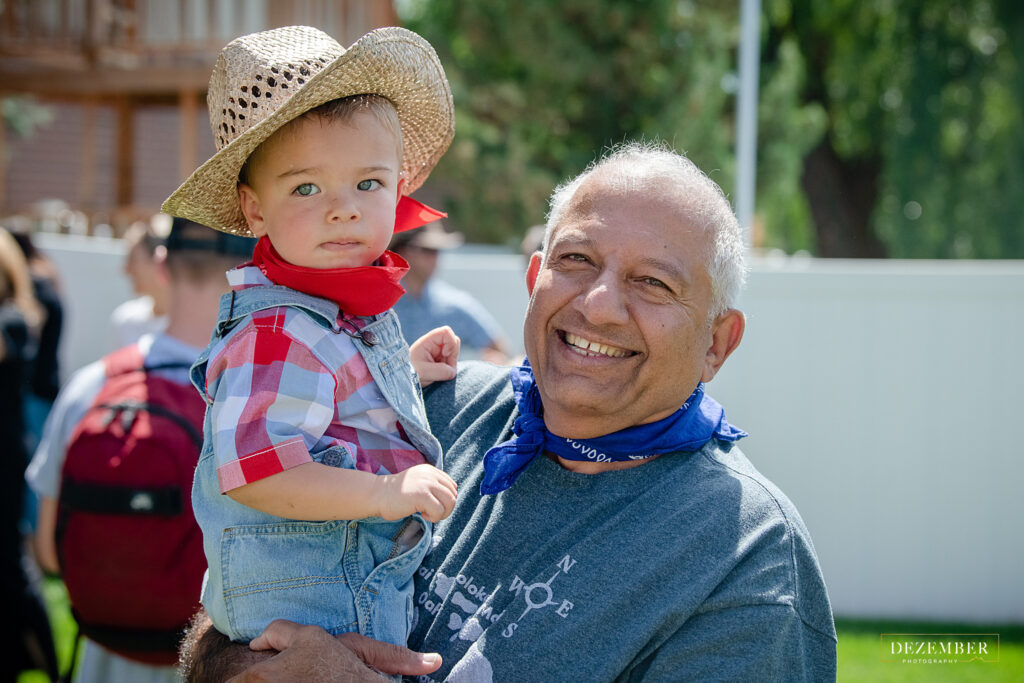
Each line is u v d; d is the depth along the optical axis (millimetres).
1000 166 15625
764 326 5328
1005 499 5145
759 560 1555
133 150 11297
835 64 17016
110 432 2463
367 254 1589
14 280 4035
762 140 13195
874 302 5223
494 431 1940
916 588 5254
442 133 1868
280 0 10273
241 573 1549
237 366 1505
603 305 1593
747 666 1483
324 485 1444
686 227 1646
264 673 1463
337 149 1532
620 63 11867
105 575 2418
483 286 6035
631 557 1598
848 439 5289
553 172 12445
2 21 11016
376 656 1534
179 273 2756
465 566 1740
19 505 3814
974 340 5137
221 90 1589
